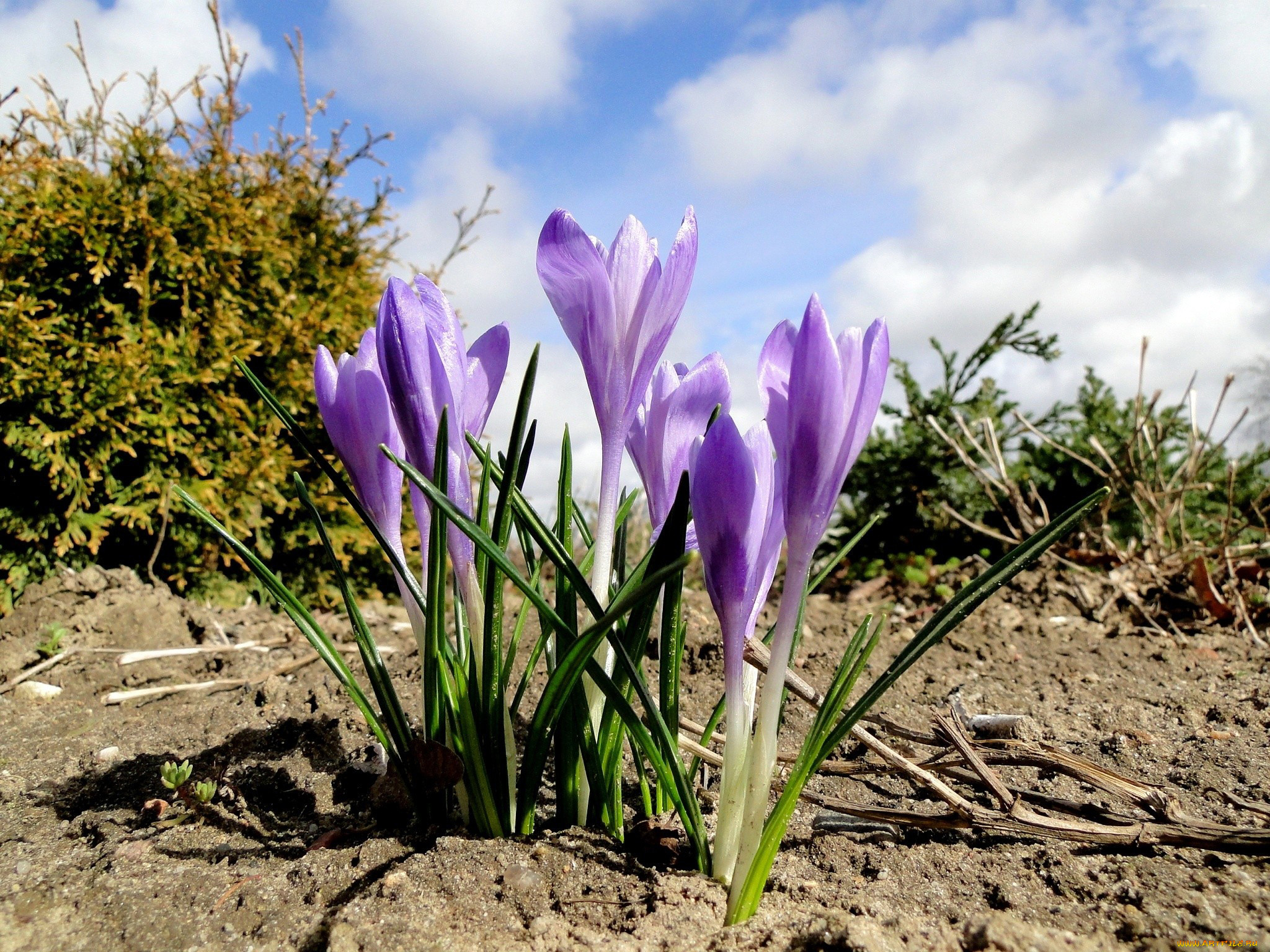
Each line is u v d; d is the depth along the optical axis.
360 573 0.84
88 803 0.29
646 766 0.28
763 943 0.18
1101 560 0.67
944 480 0.92
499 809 0.22
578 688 0.22
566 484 0.24
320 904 0.21
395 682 0.40
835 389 0.16
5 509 0.64
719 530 0.17
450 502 0.19
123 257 0.69
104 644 0.49
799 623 0.25
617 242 0.19
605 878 0.21
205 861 0.24
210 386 0.73
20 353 0.62
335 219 0.90
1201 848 0.22
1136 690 0.40
